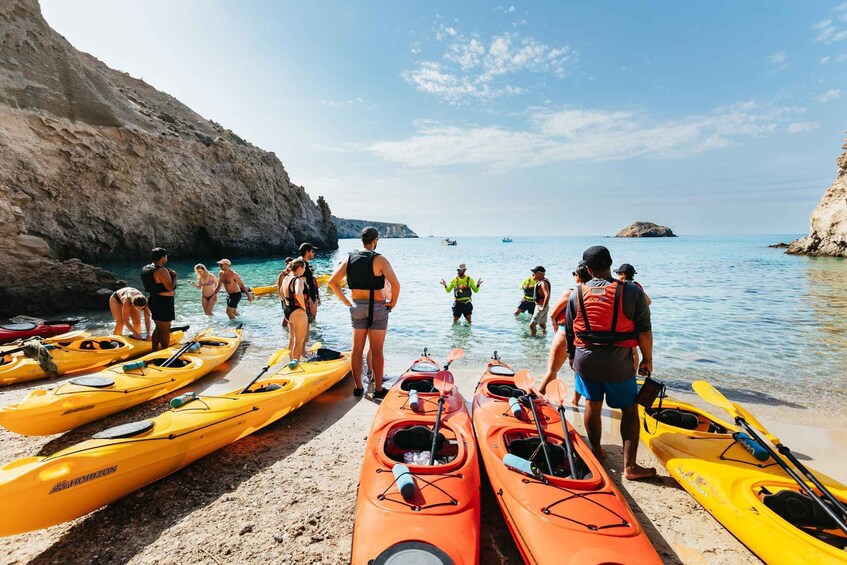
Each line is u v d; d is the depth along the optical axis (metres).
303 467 4.29
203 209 36.69
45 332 9.35
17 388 6.30
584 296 3.95
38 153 25.03
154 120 36.22
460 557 2.56
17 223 15.20
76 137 26.94
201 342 8.04
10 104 24.48
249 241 41.31
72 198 26.97
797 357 8.63
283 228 46.66
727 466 3.69
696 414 4.79
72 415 4.68
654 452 4.29
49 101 26.45
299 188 52.72
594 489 3.24
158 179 32.91
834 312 13.41
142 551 3.07
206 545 3.15
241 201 40.62
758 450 3.77
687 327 11.36
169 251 34.38
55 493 3.05
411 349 9.09
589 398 4.15
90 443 3.46
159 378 5.80
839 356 8.70
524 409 4.41
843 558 2.62
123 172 30.20
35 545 3.12
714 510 3.43
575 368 4.10
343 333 10.44
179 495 3.78
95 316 12.96
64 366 6.73
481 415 4.59
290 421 5.41
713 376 7.46
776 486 3.39
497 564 3.04
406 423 4.22
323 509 3.60
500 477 3.51
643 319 3.80
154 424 3.91
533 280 11.53
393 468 3.26
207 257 38.88
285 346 9.12
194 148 37.31
